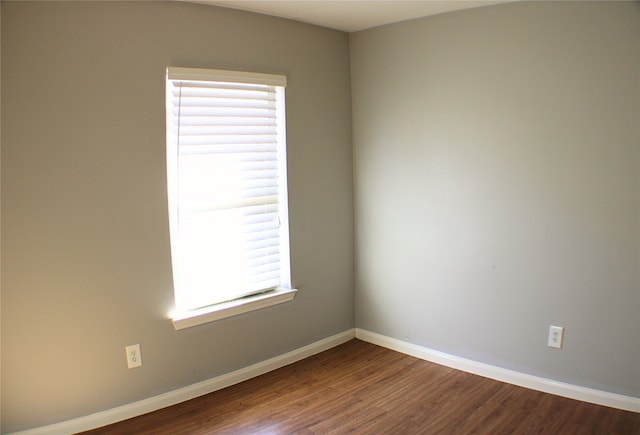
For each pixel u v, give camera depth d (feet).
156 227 8.28
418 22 9.78
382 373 9.87
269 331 10.05
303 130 10.27
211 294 9.12
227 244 9.28
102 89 7.55
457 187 9.63
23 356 7.27
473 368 9.75
